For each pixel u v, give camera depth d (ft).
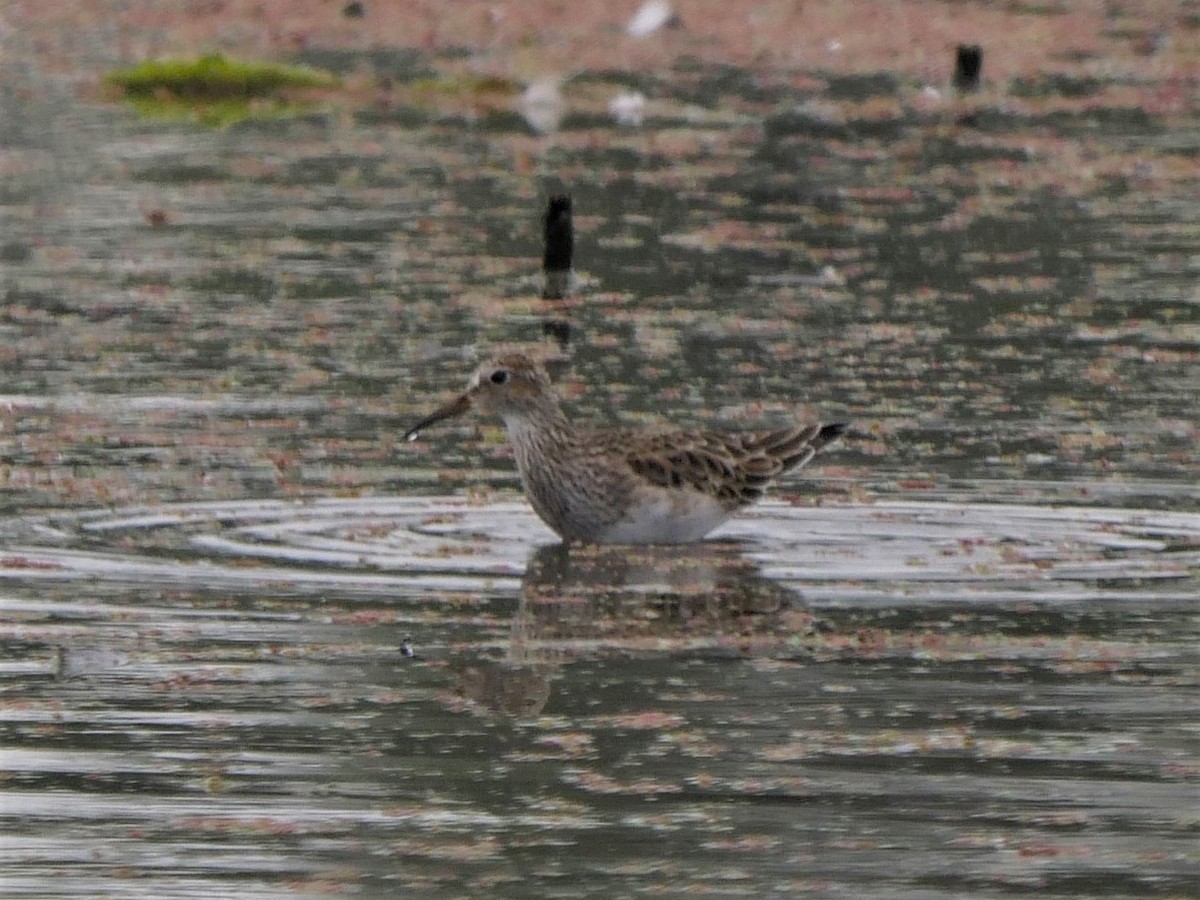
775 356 74.08
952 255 89.86
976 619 49.11
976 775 40.06
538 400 55.93
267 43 144.25
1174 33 153.79
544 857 36.58
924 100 129.49
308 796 38.93
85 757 40.42
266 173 105.60
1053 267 87.81
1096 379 71.46
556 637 47.62
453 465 61.93
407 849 36.81
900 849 37.06
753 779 39.86
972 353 74.74
